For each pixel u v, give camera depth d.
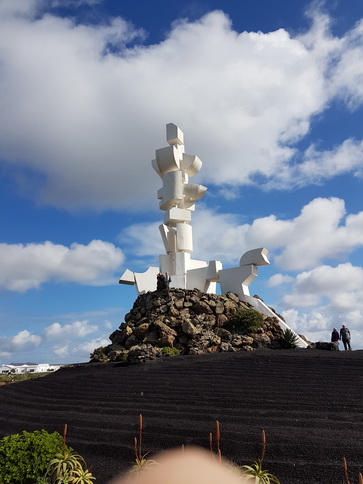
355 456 7.15
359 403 9.97
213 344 21.00
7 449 6.78
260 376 13.57
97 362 21.95
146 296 26.53
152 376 14.76
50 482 6.69
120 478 7.44
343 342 22.94
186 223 29.92
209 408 10.51
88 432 9.66
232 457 7.64
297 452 7.48
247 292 26.38
